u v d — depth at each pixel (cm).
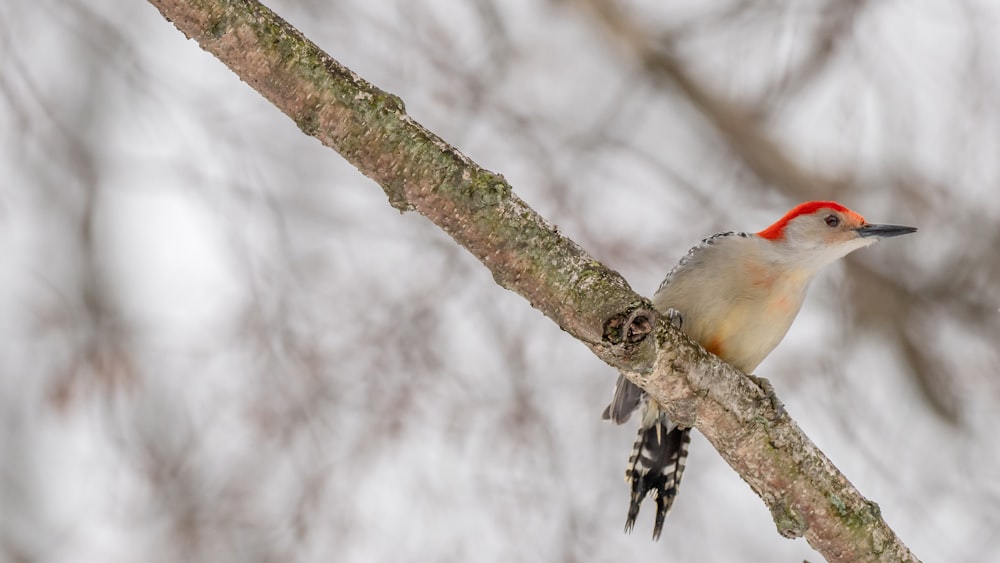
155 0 631
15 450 1394
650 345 673
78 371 1324
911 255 1675
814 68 1680
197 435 1335
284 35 644
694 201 1684
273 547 1282
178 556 1280
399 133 655
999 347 1656
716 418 726
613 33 1734
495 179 666
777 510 747
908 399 1672
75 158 1533
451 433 1333
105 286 1467
